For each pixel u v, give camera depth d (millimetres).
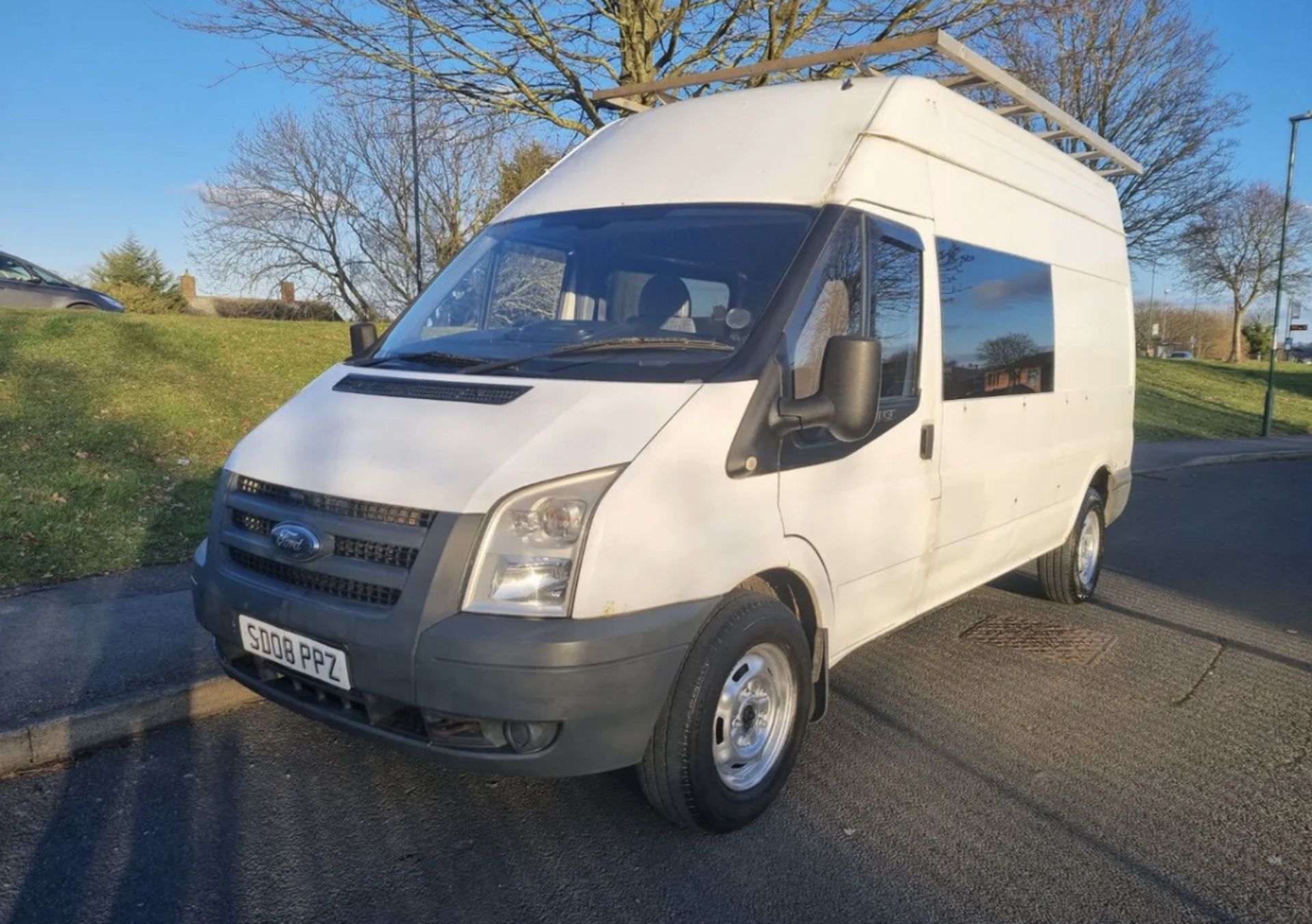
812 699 4039
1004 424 5406
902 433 4434
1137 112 29922
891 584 4500
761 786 3779
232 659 3826
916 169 4637
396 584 3195
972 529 5160
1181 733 4895
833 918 3246
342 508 3387
